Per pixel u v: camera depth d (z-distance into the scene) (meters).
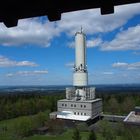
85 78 84.25
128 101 99.62
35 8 5.59
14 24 6.15
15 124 64.75
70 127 67.00
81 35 84.44
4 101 108.25
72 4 5.38
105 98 115.50
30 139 53.94
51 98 108.69
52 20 5.88
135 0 5.07
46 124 65.00
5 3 5.46
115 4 5.22
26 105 94.81
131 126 54.12
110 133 50.69
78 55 84.56
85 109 75.94
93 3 5.29
